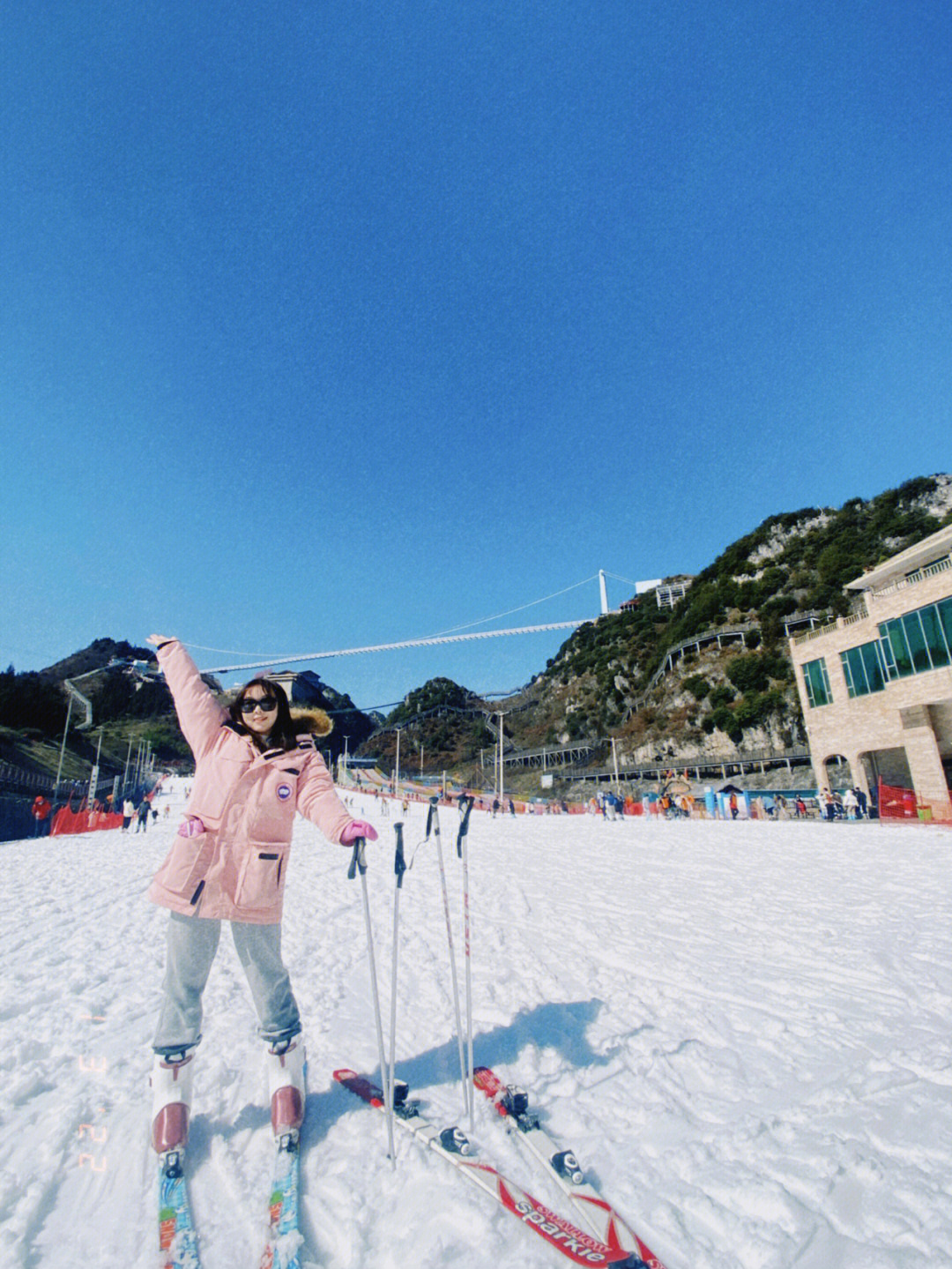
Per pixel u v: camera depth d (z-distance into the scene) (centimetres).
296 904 803
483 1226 197
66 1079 309
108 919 753
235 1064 317
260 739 283
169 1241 190
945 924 629
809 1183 220
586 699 12625
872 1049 333
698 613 10500
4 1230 195
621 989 436
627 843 1772
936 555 3231
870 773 3312
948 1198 210
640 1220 204
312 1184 220
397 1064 321
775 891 852
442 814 4825
